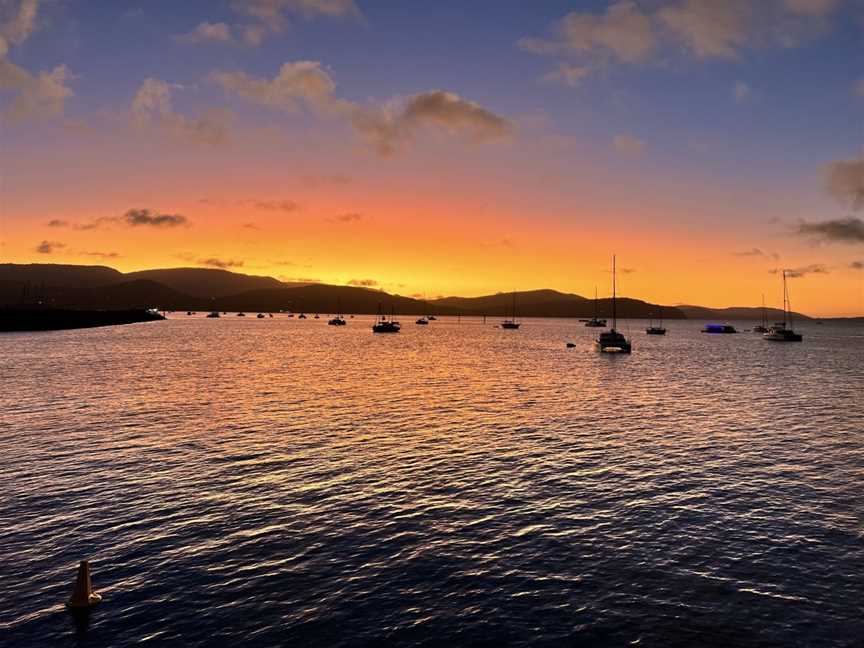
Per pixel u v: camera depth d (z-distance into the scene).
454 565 16.66
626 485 24.14
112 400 45.56
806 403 47.25
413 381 62.09
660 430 35.53
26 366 70.94
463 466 26.91
